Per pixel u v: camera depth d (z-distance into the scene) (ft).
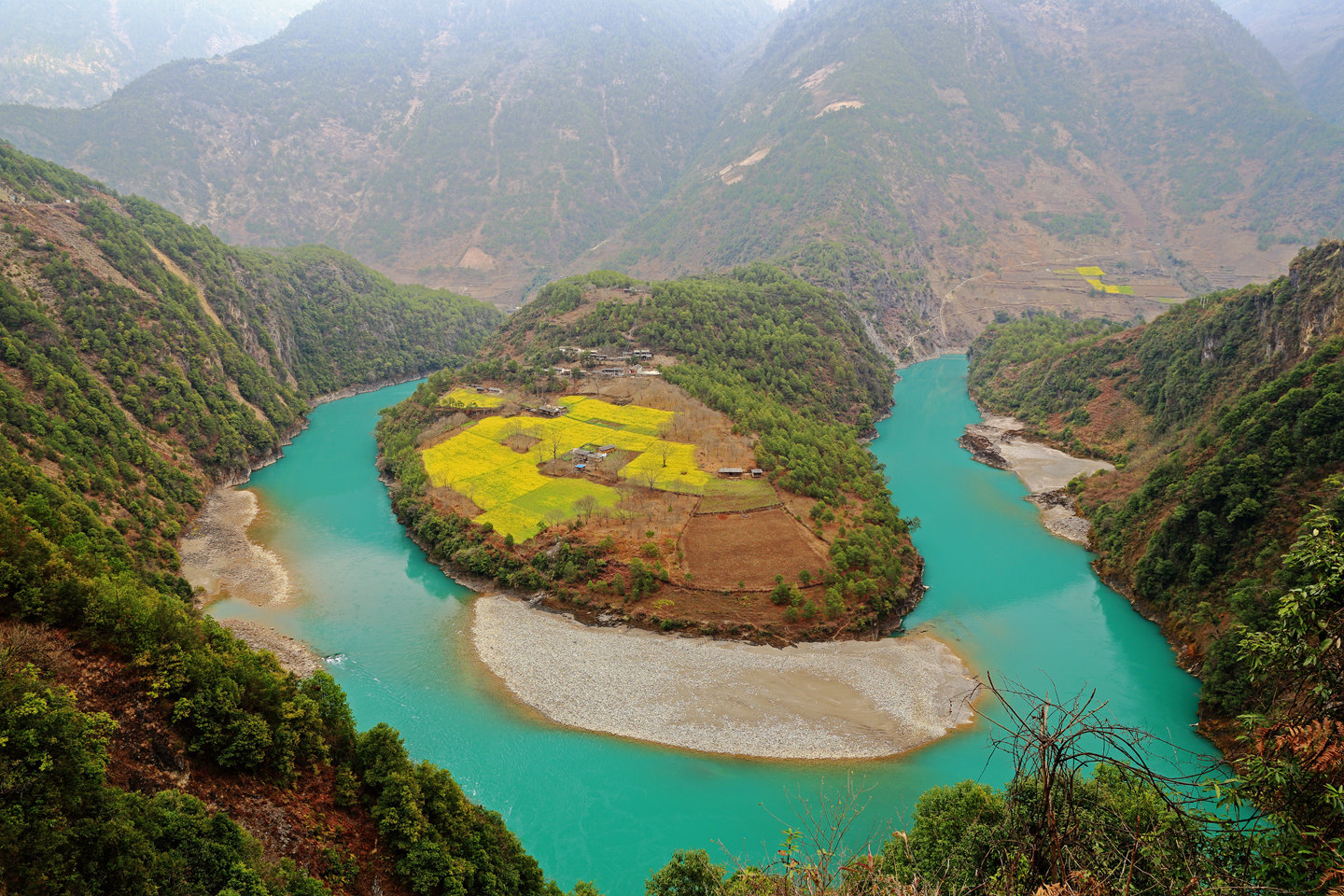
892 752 268.82
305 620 362.33
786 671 316.19
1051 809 63.82
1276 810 66.28
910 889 87.97
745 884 134.92
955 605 377.91
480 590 394.93
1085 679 309.22
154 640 191.42
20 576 189.67
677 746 272.92
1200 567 334.65
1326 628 69.41
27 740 135.54
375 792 193.88
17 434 389.60
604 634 347.36
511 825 235.20
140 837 139.44
